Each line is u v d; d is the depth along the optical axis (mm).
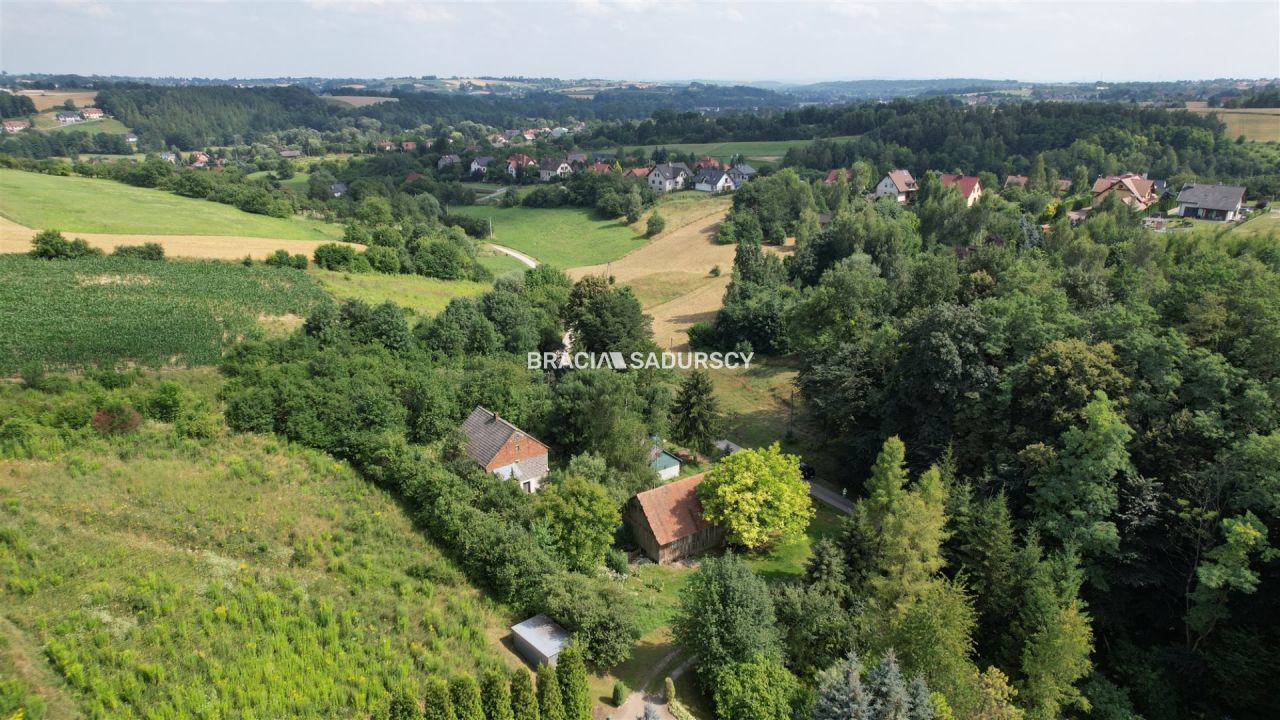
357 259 94500
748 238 140250
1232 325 48750
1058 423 45125
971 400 50656
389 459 46062
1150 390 45781
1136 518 40500
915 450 52656
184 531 37688
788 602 38594
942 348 51406
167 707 27328
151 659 29547
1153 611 42188
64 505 37219
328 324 63438
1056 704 35031
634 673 36750
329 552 38969
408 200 169500
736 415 76812
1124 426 40344
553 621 36969
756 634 35219
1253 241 78125
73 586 32094
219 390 52188
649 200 176875
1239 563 36094
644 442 54844
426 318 74562
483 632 35562
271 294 71750
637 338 76125
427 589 37688
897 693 26562
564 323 78812
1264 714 37250
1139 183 142375
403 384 54656
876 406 59781
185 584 33938
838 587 40375
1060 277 69750
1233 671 36938
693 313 112000
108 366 52250
